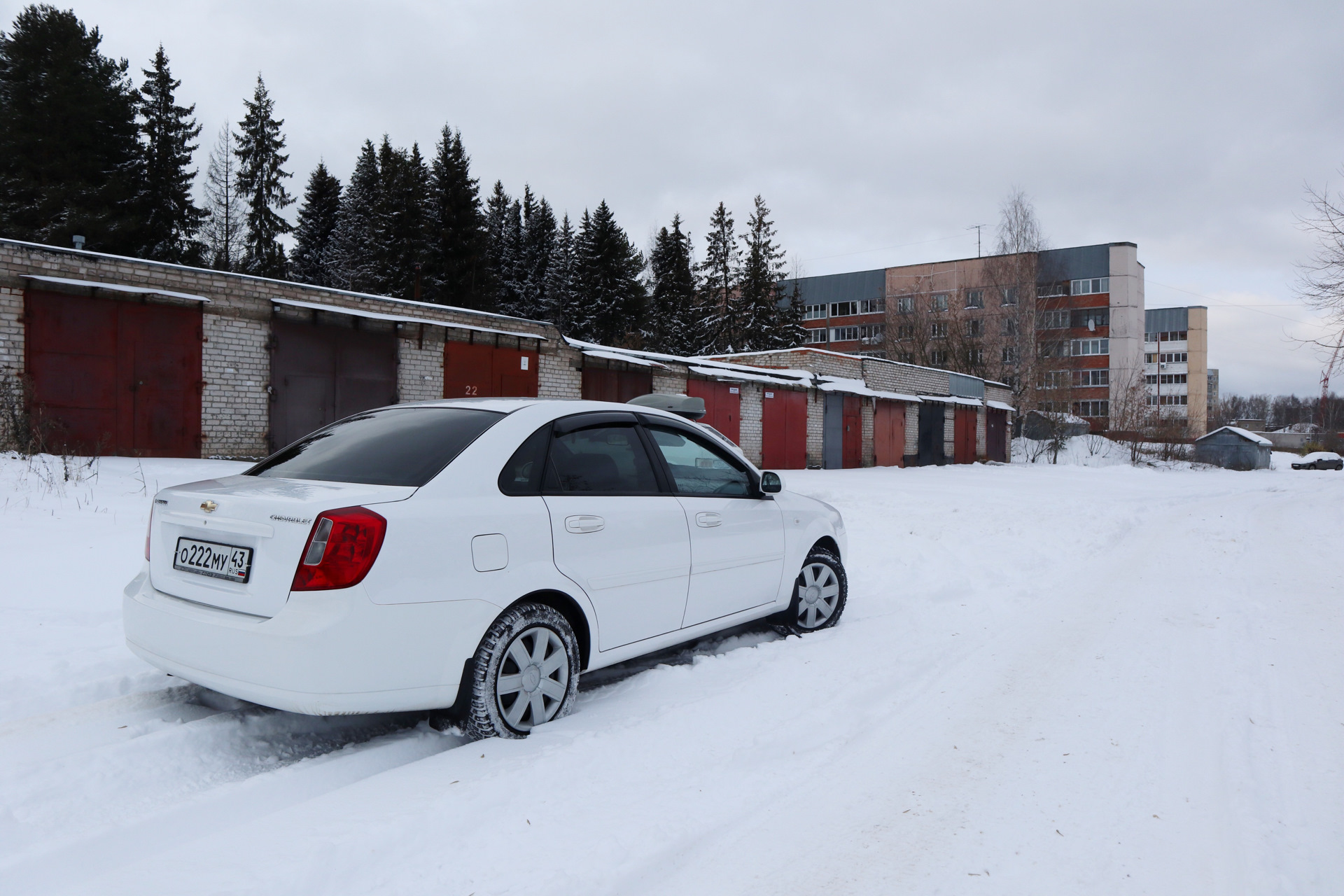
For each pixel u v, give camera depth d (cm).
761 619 498
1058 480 2188
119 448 1226
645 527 365
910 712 348
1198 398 8369
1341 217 1398
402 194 4528
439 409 361
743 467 454
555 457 344
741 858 226
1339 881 216
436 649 281
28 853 213
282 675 256
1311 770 289
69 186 3017
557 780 266
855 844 235
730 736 310
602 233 5172
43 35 3142
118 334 1227
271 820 236
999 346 4506
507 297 5225
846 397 2753
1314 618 529
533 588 311
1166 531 1038
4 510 741
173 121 3850
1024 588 628
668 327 5603
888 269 6938
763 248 5881
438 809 240
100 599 493
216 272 1323
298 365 1423
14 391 1120
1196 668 415
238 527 278
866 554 783
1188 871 222
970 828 246
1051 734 323
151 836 230
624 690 368
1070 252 6256
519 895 201
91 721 317
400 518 276
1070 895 210
